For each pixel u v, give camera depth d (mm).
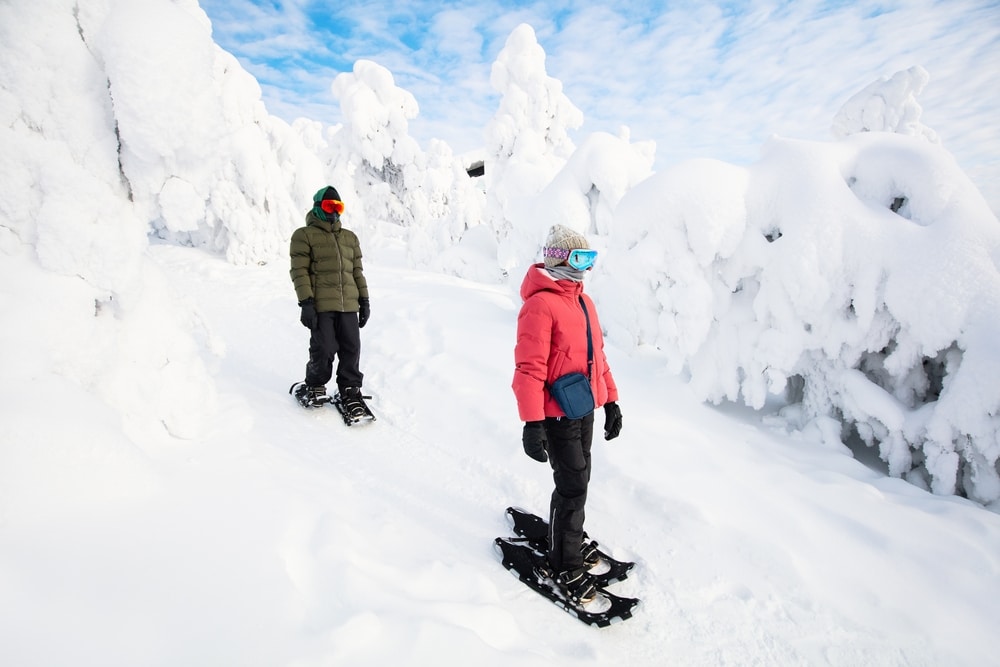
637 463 3146
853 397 3549
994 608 2180
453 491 3008
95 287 2141
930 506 2869
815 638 2117
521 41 15883
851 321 3574
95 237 2090
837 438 3625
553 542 2287
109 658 1154
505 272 15234
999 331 2986
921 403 3596
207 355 3414
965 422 3037
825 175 3689
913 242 3361
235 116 11359
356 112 19969
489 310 6223
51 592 1265
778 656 2043
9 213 1939
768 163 4023
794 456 3471
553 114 16625
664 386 4305
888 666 1994
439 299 6938
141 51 2072
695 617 2213
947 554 2438
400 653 1430
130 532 1564
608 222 6160
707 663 2000
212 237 11859
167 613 1316
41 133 2096
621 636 2088
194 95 2242
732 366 3955
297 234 3641
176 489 1872
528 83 16109
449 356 4797
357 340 3832
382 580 1814
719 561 2502
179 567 1484
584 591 2195
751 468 3203
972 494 3104
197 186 2439
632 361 4785
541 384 2094
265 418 3352
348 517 2248
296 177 12625
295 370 4668
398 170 22141
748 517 2729
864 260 3459
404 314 6117
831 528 2650
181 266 10227
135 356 2324
